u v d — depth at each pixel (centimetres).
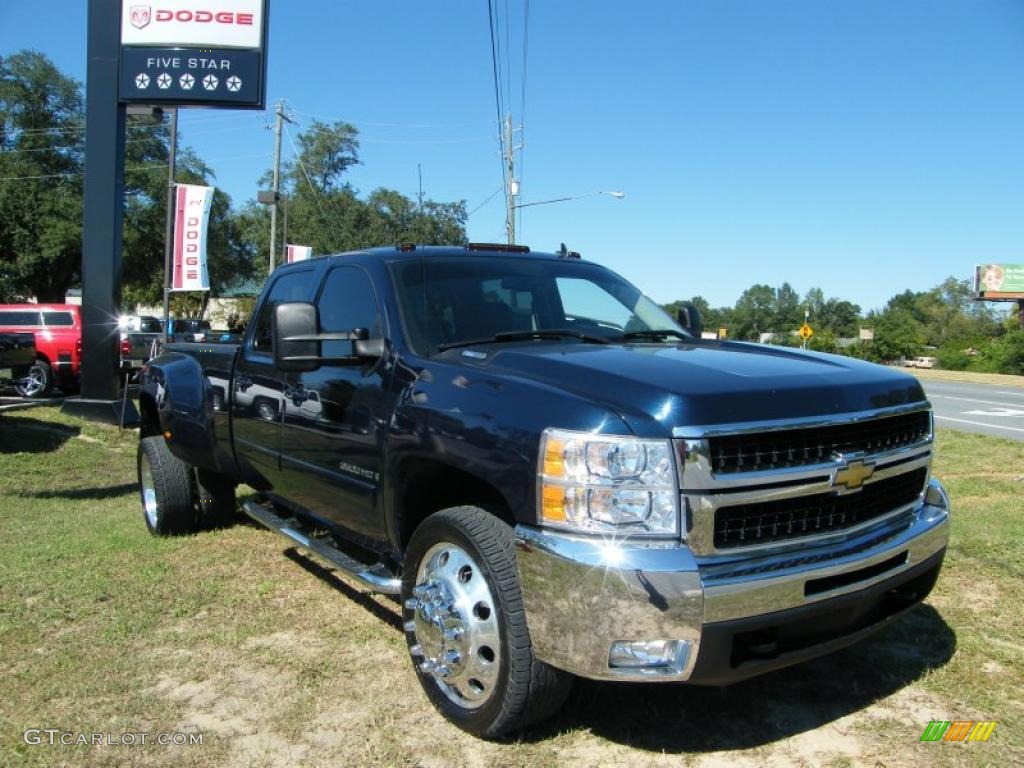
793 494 282
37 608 451
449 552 322
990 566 496
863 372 331
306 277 472
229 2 1202
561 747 306
